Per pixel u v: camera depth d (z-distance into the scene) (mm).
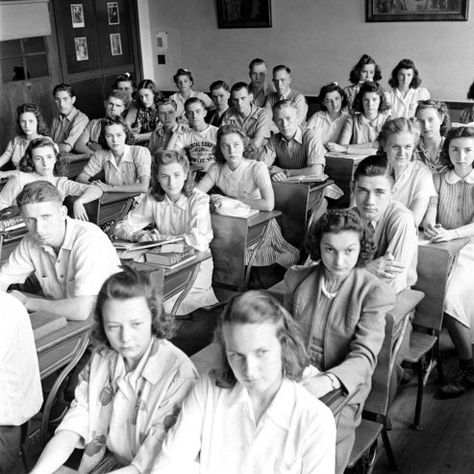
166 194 3627
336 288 2176
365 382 2068
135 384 1783
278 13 8977
